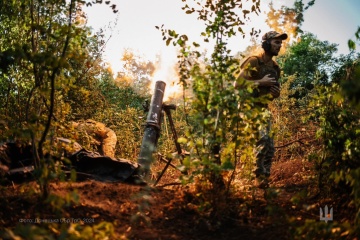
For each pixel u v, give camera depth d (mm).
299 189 5605
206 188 4410
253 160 4910
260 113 4496
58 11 4559
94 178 5234
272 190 4238
